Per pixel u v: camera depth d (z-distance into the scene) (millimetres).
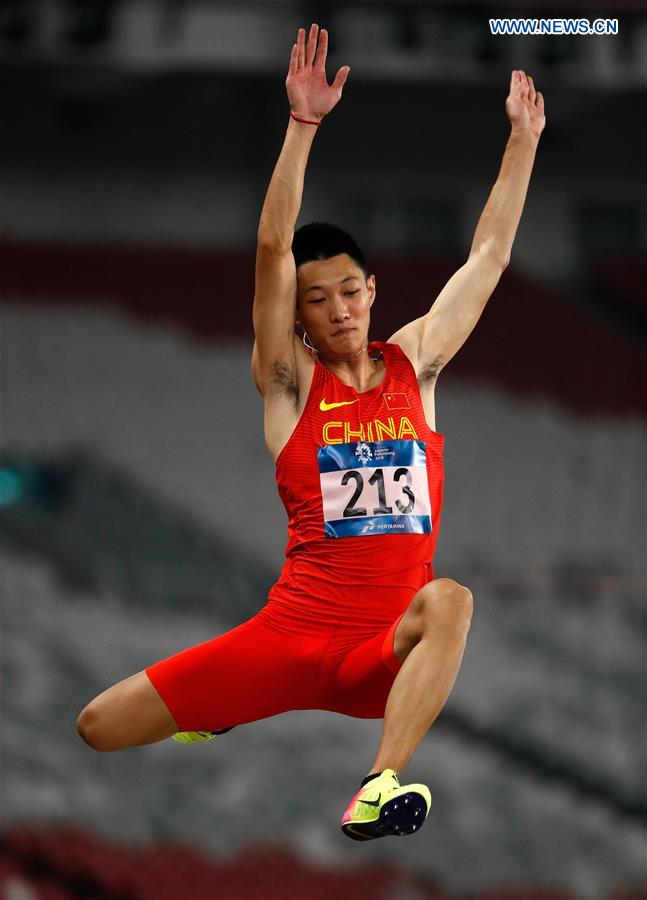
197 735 15188
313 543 14109
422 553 14188
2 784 45031
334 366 14578
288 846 45594
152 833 44875
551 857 48312
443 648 12961
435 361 14898
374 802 12469
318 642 14000
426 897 44688
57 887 41312
